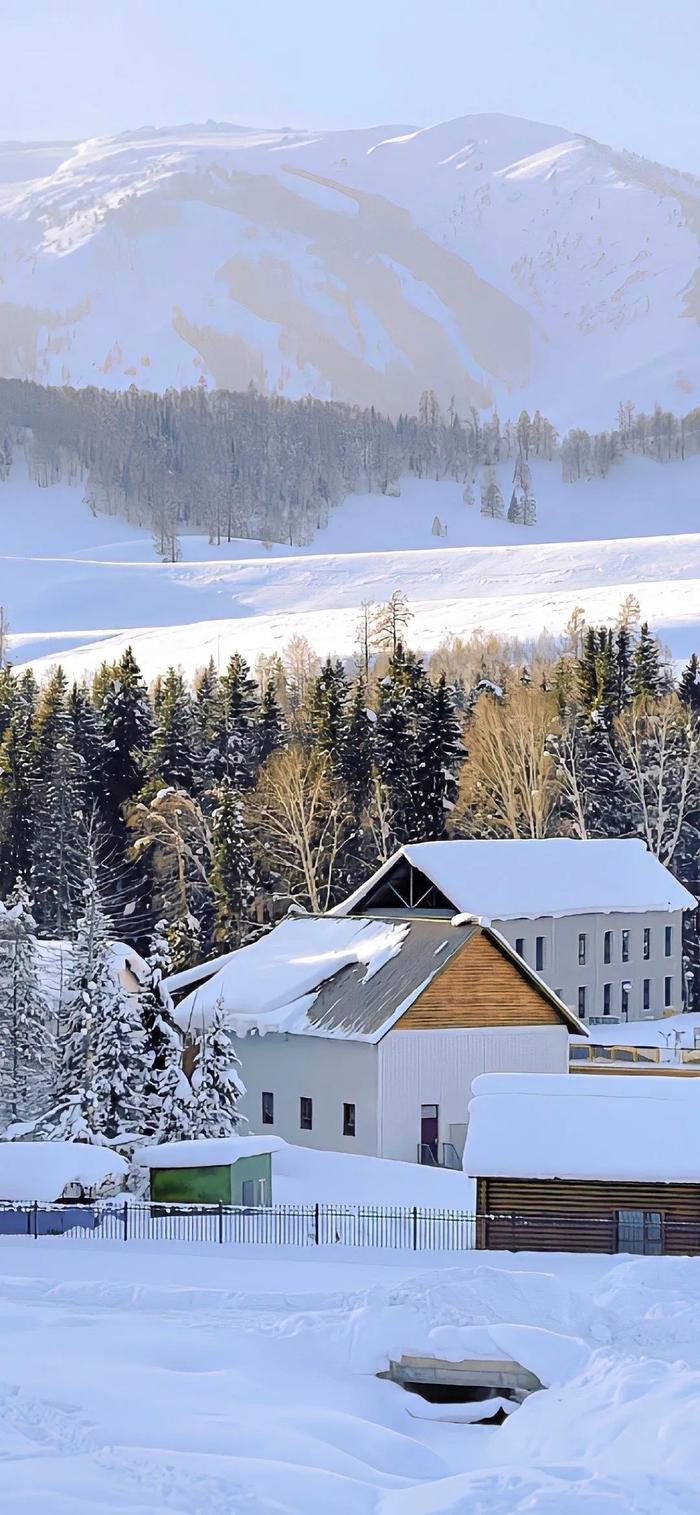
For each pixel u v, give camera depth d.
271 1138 51.94
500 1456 27.14
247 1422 27.61
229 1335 32.97
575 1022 61.81
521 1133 45.69
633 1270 36.53
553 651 162.88
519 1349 30.86
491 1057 60.47
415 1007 59.25
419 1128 59.31
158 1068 54.78
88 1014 54.75
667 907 90.38
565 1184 44.91
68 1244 44.72
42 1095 61.44
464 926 61.00
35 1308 35.59
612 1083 48.34
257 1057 63.25
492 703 114.94
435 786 103.62
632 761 111.25
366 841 103.44
